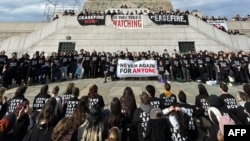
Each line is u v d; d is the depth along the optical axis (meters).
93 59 17.89
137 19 24.03
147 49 22.86
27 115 5.05
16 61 14.62
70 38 23.16
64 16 24.38
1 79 13.95
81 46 22.91
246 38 23.94
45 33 23.72
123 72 16.41
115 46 22.95
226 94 6.16
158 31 23.62
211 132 4.84
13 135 4.60
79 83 15.20
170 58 17.14
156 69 16.53
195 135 5.73
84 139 4.09
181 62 16.83
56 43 22.91
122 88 13.28
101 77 17.98
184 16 24.36
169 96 6.46
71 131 3.84
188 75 16.41
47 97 6.46
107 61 16.91
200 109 6.37
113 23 23.86
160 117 4.74
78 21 23.98
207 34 23.61
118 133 3.65
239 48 23.28
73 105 6.08
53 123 4.23
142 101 5.34
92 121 4.28
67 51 22.81
